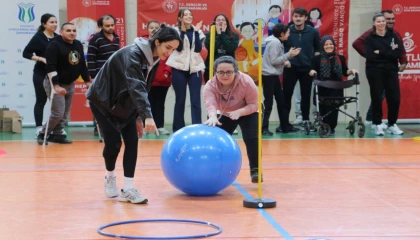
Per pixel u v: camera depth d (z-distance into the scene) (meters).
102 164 8.18
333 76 11.32
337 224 4.96
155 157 8.78
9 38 12.56
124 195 5.84
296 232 4.69
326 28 13.32
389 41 11.35
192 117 10.40
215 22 10.88
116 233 4.62
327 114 11.27
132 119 5.67
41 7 12.63
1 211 5.44
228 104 6.52
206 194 6.11
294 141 10.66
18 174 7.39
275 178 7.16
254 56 13.09
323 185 6.72
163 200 5.93
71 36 9.83
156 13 13.05
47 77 10.19
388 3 13.15
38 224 4.96
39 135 10.42
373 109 11.61
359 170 7.71
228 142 6.07
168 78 11.39
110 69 5.36
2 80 12.62
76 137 11.38
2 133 11.99
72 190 6.41
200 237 4.50
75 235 4.60
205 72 11.36
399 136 11.45
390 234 4.64
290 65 11.73
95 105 5.57
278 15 13.17
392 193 6.28
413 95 13.47
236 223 4.99
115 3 12.95
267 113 11.48
